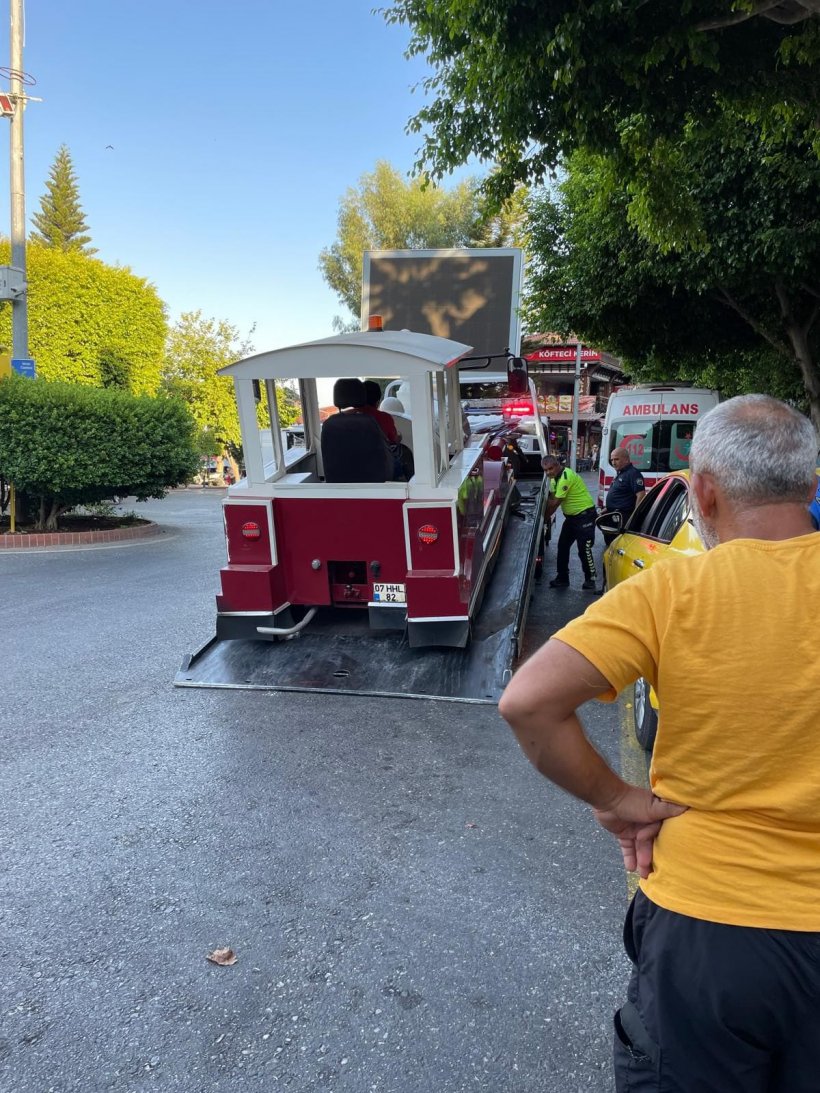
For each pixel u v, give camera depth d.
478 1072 2.43
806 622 1.40
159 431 14.37
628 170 7.04
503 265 12.65
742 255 10.40
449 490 5.71
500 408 12.33
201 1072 2.45
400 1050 2.53
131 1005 2.73
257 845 3.73
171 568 10.94
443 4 5.70
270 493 6.12
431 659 5.97
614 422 13.59
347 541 6.05
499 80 5.88
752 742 1.39
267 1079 2.42
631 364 21.33
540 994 2.76
